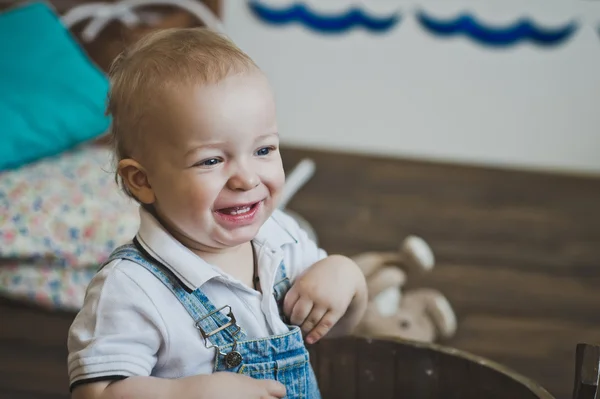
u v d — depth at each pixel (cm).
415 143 301
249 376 82
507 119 293
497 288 228
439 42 287
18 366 146
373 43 290
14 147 179
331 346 102
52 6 210
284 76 298
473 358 97
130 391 75
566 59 283
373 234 254
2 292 157
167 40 82
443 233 255
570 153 293
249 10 290
